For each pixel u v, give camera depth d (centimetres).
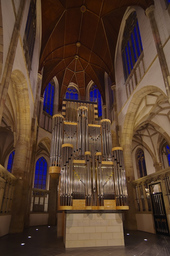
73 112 1691
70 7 1734
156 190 1330
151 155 2347
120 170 924
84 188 844
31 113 1500
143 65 1342
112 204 851
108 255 647
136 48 1533
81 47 2253
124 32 1825
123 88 1736
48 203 2055
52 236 1069
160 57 1056
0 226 1008
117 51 1970
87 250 721
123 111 1659
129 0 1441
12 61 830
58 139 1282
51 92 2553
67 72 2606
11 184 1198
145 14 1254
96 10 1761
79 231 794
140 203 1367
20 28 945
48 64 2270
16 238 970
